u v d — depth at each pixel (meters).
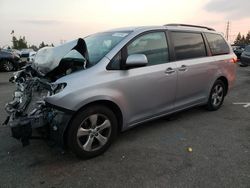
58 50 3.44
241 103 6.35
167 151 3.67
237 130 4.50
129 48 3.73
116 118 3.68
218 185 2.86
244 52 14.33
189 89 4.70
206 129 4.53
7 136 4.14
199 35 5.03
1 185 2.86
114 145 3.86
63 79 3.22
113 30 4.36
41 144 3.86
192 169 3.19
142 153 3.61
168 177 3.01
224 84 5.69
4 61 14.41
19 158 3.45
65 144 3.29
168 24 4.66
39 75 3.78
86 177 3.02
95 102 3.38
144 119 4.03
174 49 4.39
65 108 3.08
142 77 3.79
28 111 3.41
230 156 3.52
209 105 5.44
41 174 3.08
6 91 7.88
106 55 3.53
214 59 5.23
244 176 3.03
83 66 3.41
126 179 2.98
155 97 4.07
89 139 3.38
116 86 3.49
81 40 3.38
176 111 4.58
